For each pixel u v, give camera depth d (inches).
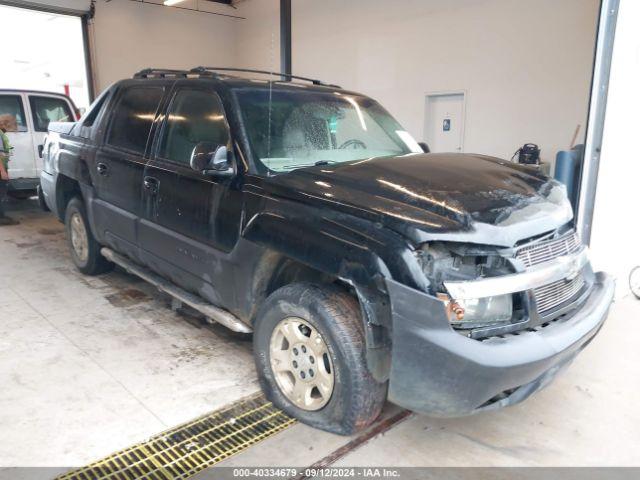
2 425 101.7
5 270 202.2
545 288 93.8
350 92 154.6
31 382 118.3
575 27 359.3
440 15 441.4
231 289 117.3
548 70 378.3
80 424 102.8
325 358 99.0
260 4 645.9
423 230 83.8
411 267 83.1
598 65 163.8
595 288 112.0
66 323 152.3
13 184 308.8
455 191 96.6
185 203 127.1
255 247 108.0
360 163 113.7
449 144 458.6
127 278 193.9
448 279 85.1
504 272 88.0
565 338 91.0
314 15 567.8
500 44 403.9
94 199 169.9
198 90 132.7
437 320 81.7
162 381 120.6
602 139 167.2
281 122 124.3
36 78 701.3
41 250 233.3
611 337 151.6
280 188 104.9
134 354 133.7
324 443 99.0
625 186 180.1
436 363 82.5
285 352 107.0
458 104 445.1
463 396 83.4
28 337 142.1
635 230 189.3
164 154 138.8
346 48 538.3
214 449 96.5
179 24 634.2
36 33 627.8
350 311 94.9
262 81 136.2
